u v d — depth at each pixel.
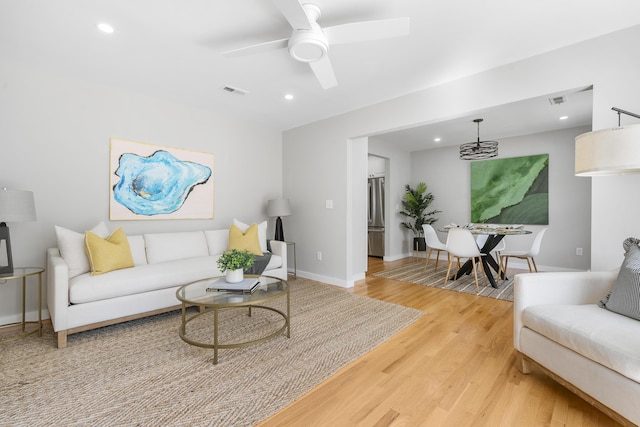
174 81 3.15
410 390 1.75
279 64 2.77
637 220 2.12
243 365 2.02
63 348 2.25
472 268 4.55
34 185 2.85
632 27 2.15
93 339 2.41
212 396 1.69
